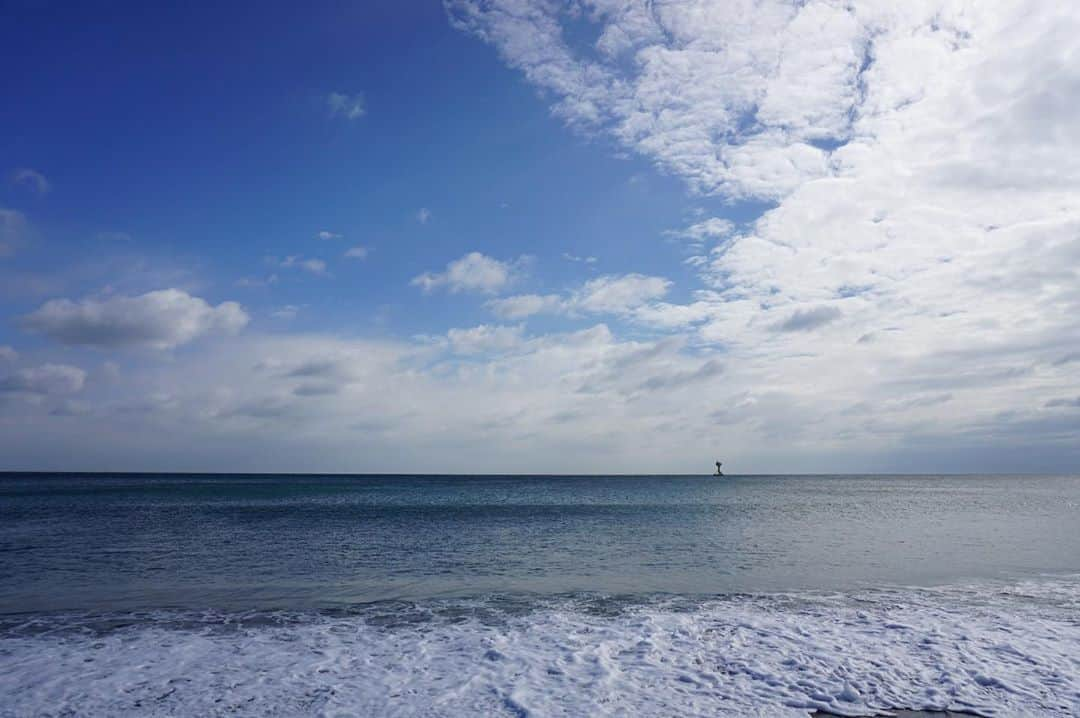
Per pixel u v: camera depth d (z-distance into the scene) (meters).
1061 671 10.77
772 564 21.98
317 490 89.88
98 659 11.55
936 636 12.88
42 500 60.22
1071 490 118.12
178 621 14.26
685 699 9.62
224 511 46.59
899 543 27.78
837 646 12.27
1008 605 15.70
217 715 9.02
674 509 51.28
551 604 15.92
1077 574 20.16
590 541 28.08
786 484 165.50
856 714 9.12
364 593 17.16
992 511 51.66
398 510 48.22
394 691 9.96
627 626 13.81
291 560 22.52
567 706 9.34
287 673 10.80
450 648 12.25
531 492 91.75
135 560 22.48
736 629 13.52
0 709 9.23
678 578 19.34
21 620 14.33
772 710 9.22
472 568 21.02
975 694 9.80
